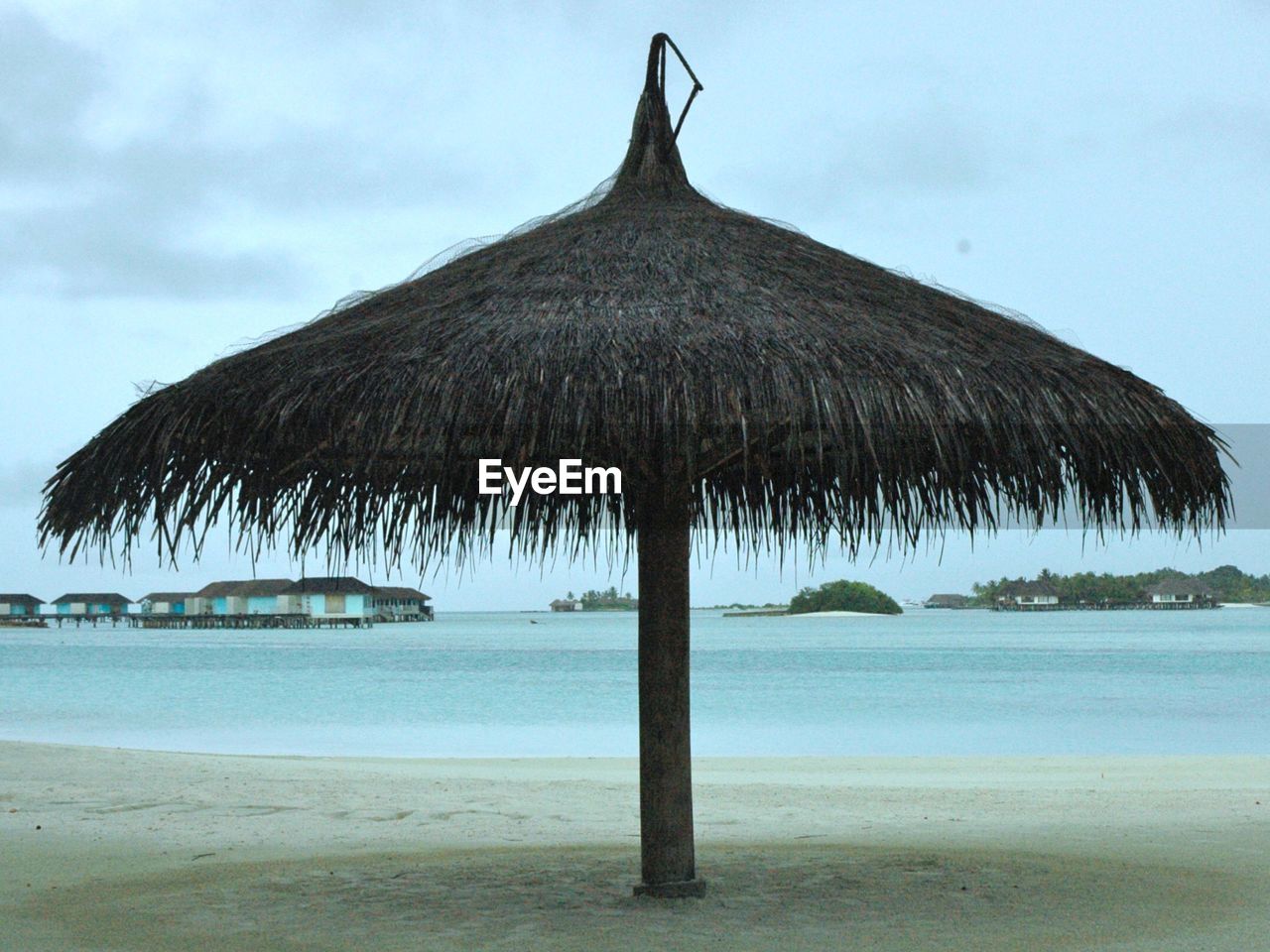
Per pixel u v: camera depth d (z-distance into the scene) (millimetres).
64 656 72438
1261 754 21750
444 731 26141
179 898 6809
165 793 13328
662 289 5836
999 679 45688
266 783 14312
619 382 4941
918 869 7559
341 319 6246
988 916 6109
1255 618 196250
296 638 123062
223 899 6750
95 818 11383
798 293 5945
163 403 5551
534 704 34188
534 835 10391
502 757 20344
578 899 6535
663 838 6504
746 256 6355
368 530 6285
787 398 4930
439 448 4902
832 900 6480
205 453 5449
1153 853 8539
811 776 16188
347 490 6215
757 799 13062
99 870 8133
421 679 47281
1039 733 25734
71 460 5781
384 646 95688
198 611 151500
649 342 5195
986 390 5207
